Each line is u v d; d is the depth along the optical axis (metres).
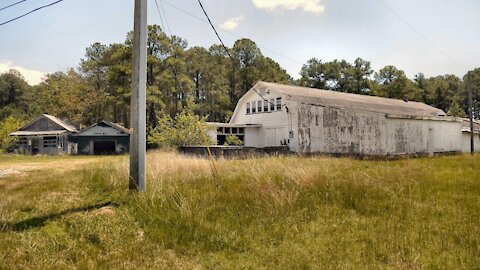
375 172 10.91
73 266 4.24
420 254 4.40
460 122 26.41
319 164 12.73
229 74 53.84
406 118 21.09
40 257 4.52
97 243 5.09
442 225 5.55
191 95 51.66
